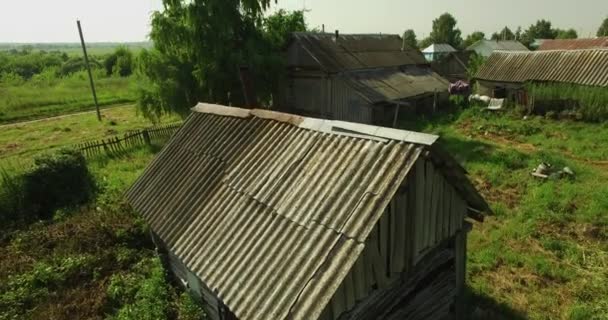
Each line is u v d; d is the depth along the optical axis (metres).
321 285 4.39
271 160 6.80
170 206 7.58
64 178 13.33
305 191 5.69
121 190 13.67
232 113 8.73
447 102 27.11
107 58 70.81
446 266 6.74
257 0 22.34
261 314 4.63
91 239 10.45
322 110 23.89
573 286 8.12
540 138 17.88
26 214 12.37
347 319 5.12
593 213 10.54
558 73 22.94
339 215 4.94
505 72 25.55
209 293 7.28
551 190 11.93
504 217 11.02
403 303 5.95
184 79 21.16
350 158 5.65
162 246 9.35
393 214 5.09
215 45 21.12
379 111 22.38
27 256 9.98
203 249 6.13
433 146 5.08
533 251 9.37
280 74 22.86
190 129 9.30
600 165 14.25
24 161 16.97
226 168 7.46
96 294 8.60
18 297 8.45
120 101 39.62
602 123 18.80
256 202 6.22
